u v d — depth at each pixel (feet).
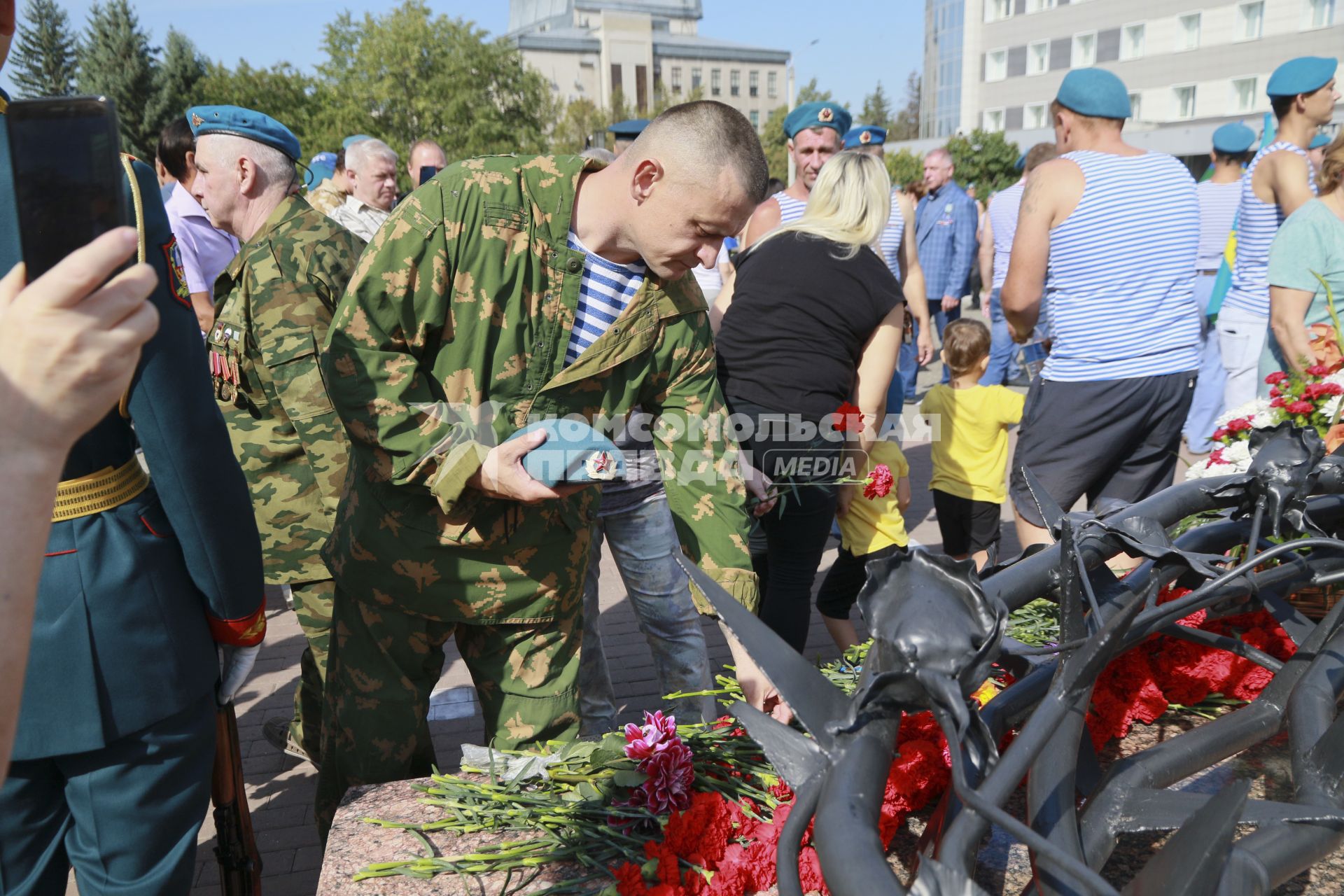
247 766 11.48
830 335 9.71
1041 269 11.63
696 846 5.11
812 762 3.58
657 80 311.68
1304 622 5.56
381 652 7.07
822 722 3.64
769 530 10.33
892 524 11.85
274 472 9.73
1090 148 11.41
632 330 6.73
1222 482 5.71
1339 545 4.49
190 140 14.38
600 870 5.18
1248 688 6.30
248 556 5.98
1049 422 11.60
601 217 6.46
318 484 9.20
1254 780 5.15
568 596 7.20
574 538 7.14
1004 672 6.01
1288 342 12.85
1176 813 3.92
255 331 9.07
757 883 4.96
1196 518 8.49
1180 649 6.37
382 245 6.09
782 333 9.69
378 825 5.62
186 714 5.83
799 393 9.68
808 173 15.19
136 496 5.60
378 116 173.88
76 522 5.31
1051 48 156.56
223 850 6.89
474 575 6.79
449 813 5.72
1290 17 126.52
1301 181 14.94
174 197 14.96
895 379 14.74
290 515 9.71
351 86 172.04
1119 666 6.15
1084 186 11.03
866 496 10.96
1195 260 11.30
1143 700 6.08
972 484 14.55
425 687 7.27
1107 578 5.01
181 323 5.47
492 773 5.97
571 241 6.49
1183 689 6.27
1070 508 11.72
